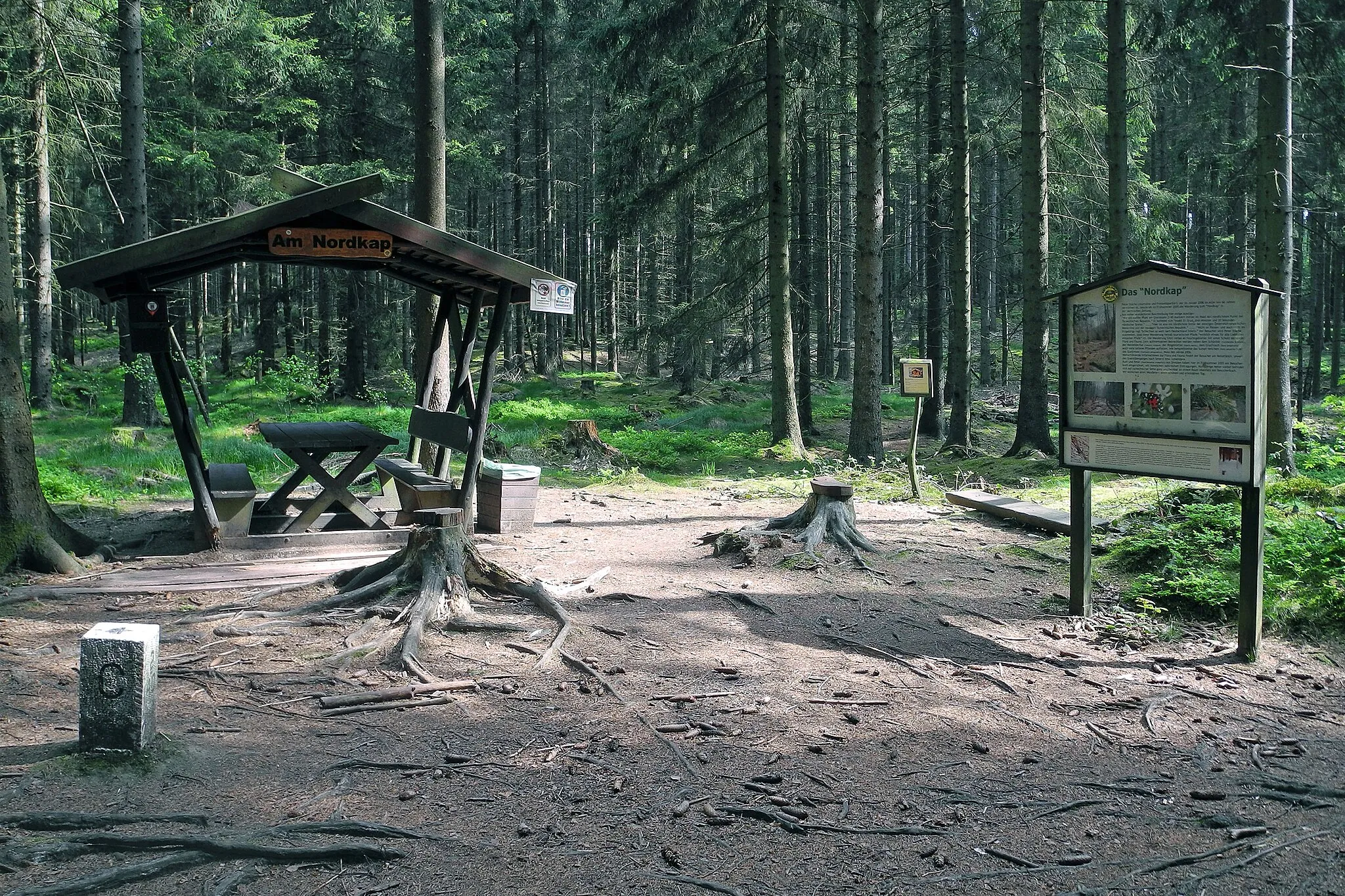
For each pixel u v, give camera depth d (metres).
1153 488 13.34
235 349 45.59
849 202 40.84
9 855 3.52
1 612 6.88
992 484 15.15
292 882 3.50
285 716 5.12
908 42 21.19
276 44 28.55
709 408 27.19
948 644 6.62
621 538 10.20
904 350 47.09
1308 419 24.48
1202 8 16.67
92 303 46.97
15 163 23.66
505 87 42.09
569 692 5.57
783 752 4.75
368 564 8.41
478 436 9.62
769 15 18.16
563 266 53.12
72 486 12.43
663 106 19.89
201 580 7.79
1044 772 4.56
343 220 8.62
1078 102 19.70
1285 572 7.55
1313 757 4.79
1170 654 6.45
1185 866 3.70
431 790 4.25
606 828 3.92
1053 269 27.22
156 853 3.63
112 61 21.00
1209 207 37.19
